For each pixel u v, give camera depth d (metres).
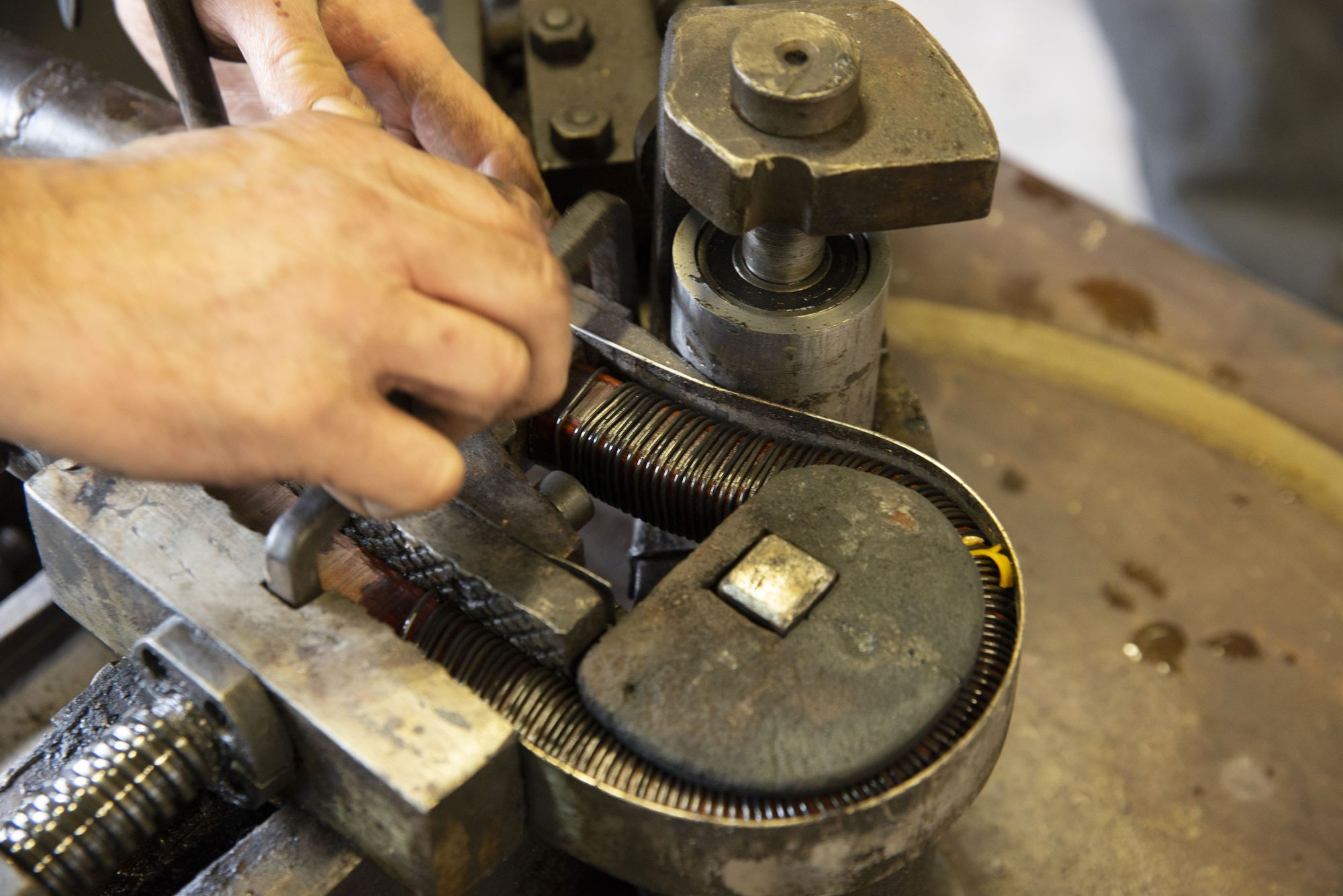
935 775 0.54
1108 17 1.86
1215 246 1.90
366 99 0.80
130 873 0.66
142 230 0.51
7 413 0.50
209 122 0.84
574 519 0.66
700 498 0.67
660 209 0.74
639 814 0.53
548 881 0.73
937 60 0.62
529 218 0.61
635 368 0.71
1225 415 1.12
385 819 0.55
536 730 0.57
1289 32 1.66
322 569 0.65
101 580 0.64
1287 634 0.98
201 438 0.51
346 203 0.53
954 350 1.18
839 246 0.70
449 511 0.63
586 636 0.58
